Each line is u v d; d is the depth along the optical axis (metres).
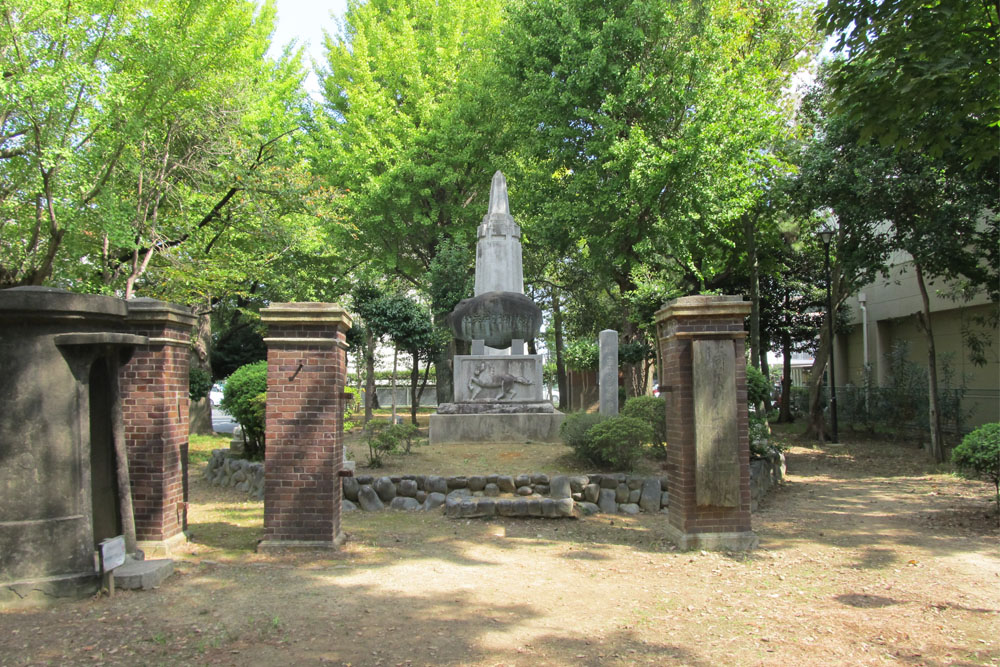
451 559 6.52
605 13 16.91
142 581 5.40
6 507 5.05
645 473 9.56
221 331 25.27
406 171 21.34
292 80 19.30
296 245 14.32
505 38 19.75
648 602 5.29
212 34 11.48
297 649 4.20
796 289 23.23
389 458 10.84
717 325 6.90
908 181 13.45
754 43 18.72
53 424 5.20
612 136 16.12
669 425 7.42
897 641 4.49
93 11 10.08
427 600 5.24
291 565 6.18
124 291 11.59
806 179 15.04
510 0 19.75
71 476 5.24
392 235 22.66
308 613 4.87
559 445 12.12
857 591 5.60
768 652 4.29
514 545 7.14
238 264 13.36
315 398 6.82
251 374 11.30
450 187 22.55
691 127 15.25
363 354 24.75
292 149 15.50
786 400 23.95
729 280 22.89
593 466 9.94
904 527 8.16
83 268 11.72
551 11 17.80
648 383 28.08
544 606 5.16
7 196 10.37
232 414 11.19
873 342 24.14
